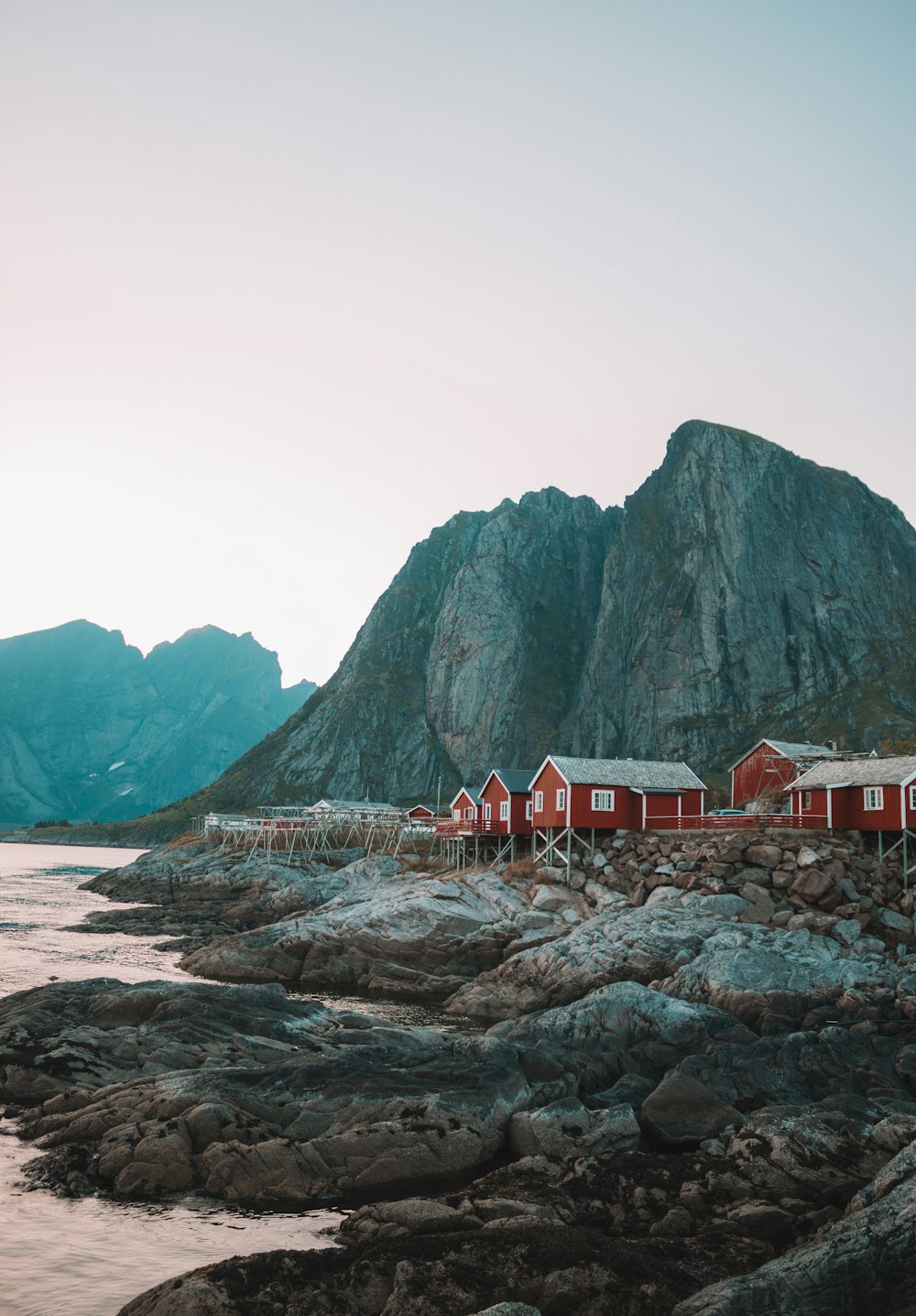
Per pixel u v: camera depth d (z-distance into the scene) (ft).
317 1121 87.45
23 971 178.19
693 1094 95.30
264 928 205.87
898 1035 131.44
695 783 232.12
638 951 161.68
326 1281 57.52
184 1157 80.12
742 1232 69.67
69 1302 59.98
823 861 182.09
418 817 411.95
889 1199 64.59
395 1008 166.91
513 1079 97.04
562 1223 67.05
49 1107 93.09
